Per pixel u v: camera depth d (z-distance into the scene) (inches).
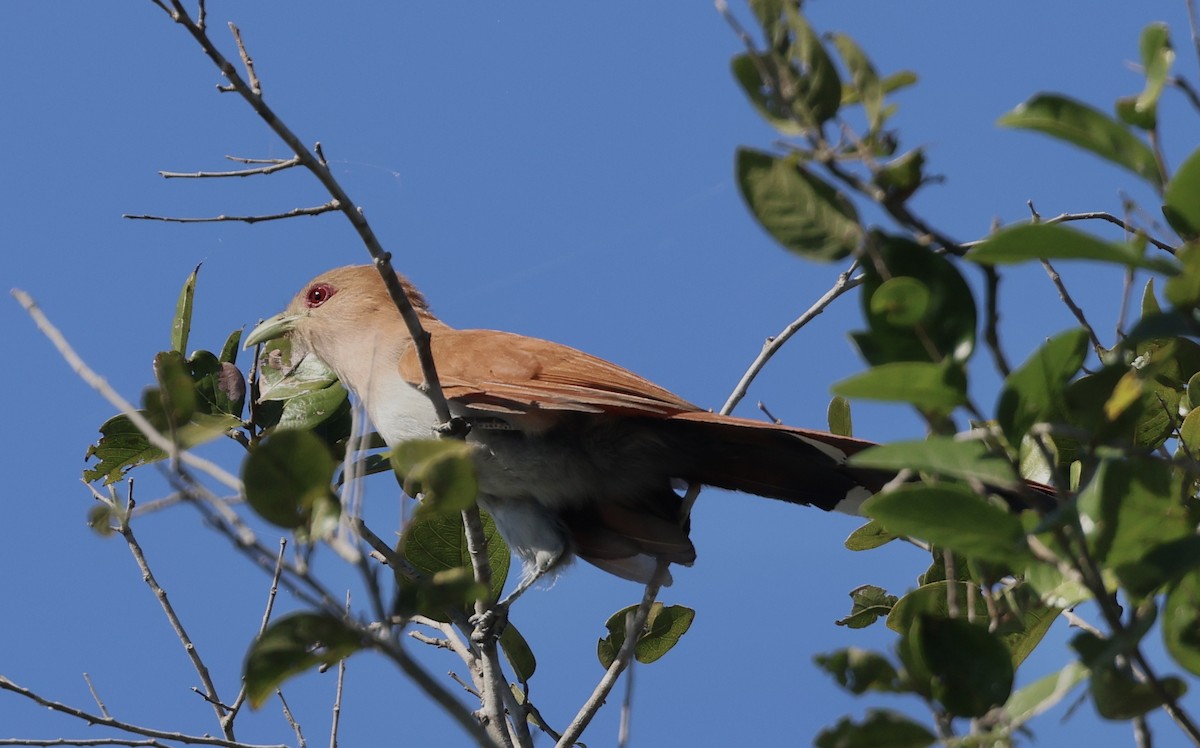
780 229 198.1
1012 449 193.5
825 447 373.7
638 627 339.9
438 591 206.1
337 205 313.3
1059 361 189.9
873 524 391.5
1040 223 177.0
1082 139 195.2
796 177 198.5
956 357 193.0
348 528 206.5
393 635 197.5
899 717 199.0
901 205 189.9
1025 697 202.4
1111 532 202.2
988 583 233.5
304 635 197.2
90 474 399.9
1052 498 268.1
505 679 376.5
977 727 201.3
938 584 297.3
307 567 197.2
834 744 199.2
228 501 206.2
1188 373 331.3
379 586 197.5
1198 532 200.1
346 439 405.1
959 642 209.5
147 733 365.7
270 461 201.8
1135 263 179.3
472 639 372.8
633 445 409.7
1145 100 201.0
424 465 223.0
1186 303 186.1
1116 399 195.5
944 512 199.8
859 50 195.5
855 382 184.9
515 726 368.2
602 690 339.6
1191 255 180.9
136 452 399.2
